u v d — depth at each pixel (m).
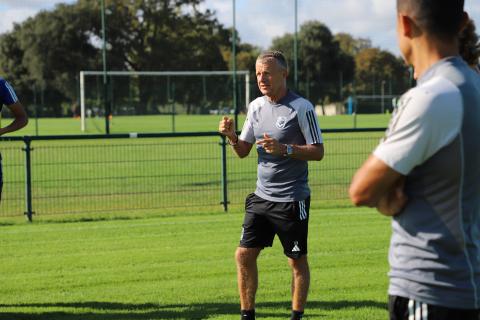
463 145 2.20
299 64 67.19
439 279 2.27
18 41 63.84
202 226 9.38
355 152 14.59
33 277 6.61
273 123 4.95
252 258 5.05
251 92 40.31
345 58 68.88
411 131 2.18
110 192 12.87
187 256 7.49
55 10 61.84
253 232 5.04
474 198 2.28
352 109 47.97
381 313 5.39
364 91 49.25
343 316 5.32
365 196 2.28
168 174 15.14
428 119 2.16
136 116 42.28
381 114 47.41
